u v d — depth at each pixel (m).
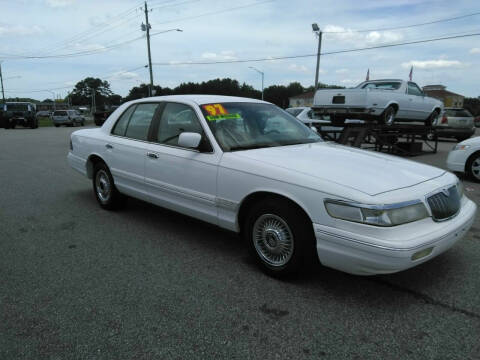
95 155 5.38
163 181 4.27
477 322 2.73
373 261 2.72
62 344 2.49
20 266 3.64
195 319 2.76
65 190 6.75
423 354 2.40
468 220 3.26
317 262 3.64
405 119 11.21
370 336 2.58
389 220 2.72
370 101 9.55
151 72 36.94
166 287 3.23
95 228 4.72
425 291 3.17
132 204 5.81
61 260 3.78
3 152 12.16
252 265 3.67
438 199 3.05
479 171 7.80
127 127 4.96
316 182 2.98
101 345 2.48
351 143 10.38
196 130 3.96
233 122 4.05
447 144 17.02
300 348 2.45
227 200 3.59
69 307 2.92
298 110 13.32
